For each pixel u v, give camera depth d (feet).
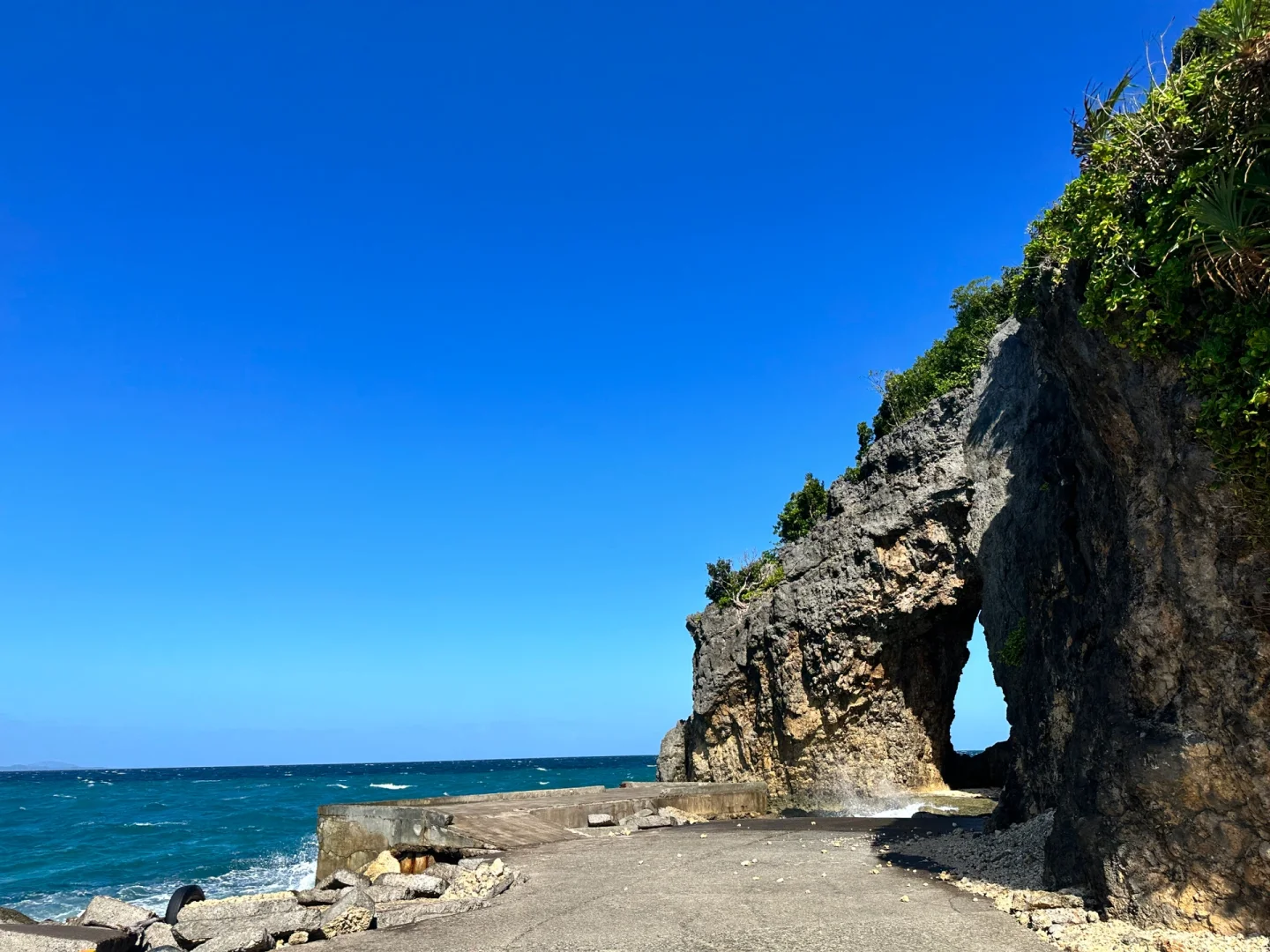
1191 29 32.63
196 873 105.09
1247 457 25.25
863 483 102.27
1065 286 33.91
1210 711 26.45
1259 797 25.12
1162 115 28.91
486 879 39.29
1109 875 28.02
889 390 114.01
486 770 628.28
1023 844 40.57
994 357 85.76
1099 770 29.60
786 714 105.09
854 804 95.61
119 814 207.10
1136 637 28.91
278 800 266.98
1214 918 25.36
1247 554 25.79
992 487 81.61
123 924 32.71
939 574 90.58
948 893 34.83
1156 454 28.84
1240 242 24.86
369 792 298.76
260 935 29.40
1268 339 24.38
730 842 55.26
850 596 98.22
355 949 28.43
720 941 28.02
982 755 108.68
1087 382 32.37
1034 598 51.88
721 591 127.85
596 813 66.49
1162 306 27.63
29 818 197.26
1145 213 28.96
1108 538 36.81
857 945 26.99
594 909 33.73
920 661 99.66
